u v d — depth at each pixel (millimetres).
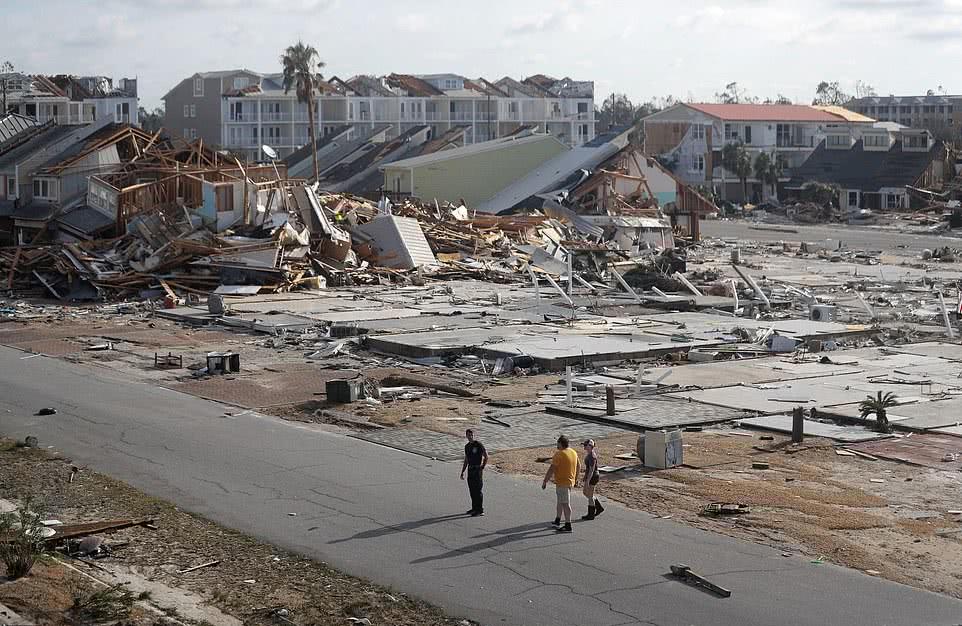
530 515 23297
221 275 61031
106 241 65125
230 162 76500
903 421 31219
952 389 35844
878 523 22750
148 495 24875
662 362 41688
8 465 27500
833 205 126250
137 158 76125
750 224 117500
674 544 21469
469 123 152875
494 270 68938
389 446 29547
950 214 112750
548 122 158375
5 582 18391
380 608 18344
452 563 20422
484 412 33562
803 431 30453
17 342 46938
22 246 66750
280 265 61875
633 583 19453
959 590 19250
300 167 124688
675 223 97312
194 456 28469
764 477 26266
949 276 70812
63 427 31750
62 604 17812
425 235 74125
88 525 22359
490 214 93750
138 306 56344
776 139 141750
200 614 17891
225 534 22078
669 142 143500
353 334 47250
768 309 54719
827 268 75500
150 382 38688
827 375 38344
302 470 27047
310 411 34031
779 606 18453
